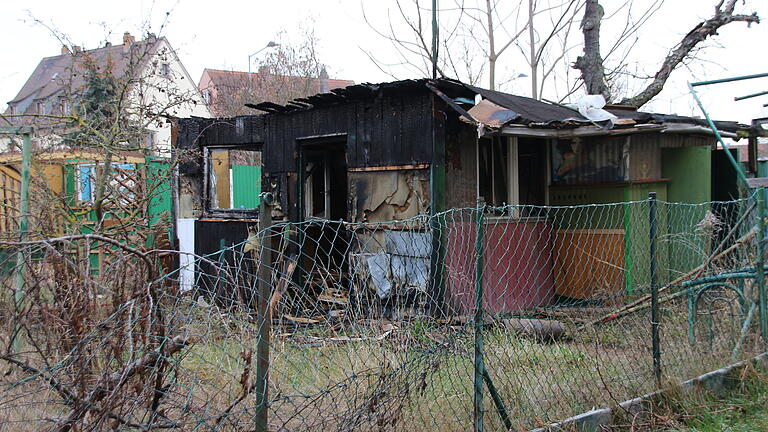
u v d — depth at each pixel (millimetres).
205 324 3027
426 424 3539
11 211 6367
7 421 2670
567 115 8211
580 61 13781
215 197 9711
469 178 7734
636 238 8062
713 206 9477
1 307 2811
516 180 8438
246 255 8453
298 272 8312
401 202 7422
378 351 3639
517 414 3836
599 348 5246
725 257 6637
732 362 5098
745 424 4207
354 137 7922
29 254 2828
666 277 8398
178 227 9539
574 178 8719
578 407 4086
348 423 3170
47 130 7312
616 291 7715
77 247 3074
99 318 2867
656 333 4520
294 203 8625
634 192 8266
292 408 3262
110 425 2746
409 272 7000
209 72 27188
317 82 25250
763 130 8562
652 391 4430
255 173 15258
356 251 7777
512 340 4531
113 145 7008
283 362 3424
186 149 8461
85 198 7484
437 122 7188
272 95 23500
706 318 5699
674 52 13789
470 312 5191
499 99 7805
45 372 2635
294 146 8633
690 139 8961
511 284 7805
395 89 7273
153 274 2914
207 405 2932
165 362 2850
